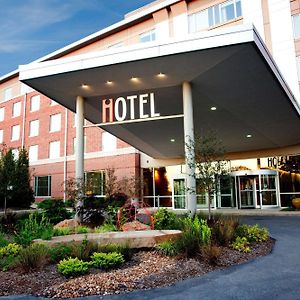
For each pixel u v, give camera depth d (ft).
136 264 22.34
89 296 16.87
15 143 126.11
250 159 83.46
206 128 62.75
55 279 19.26
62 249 22.98
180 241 24.48
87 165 98.63
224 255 24.18
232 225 30.99
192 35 32.99
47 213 43.21
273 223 46.68
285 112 53.11
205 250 22.79
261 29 77.51
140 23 95.81
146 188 91.61
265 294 16.70
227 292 17.10
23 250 22.57
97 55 36.50
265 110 52.19
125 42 98.07
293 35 74.18
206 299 16.16
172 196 86.79
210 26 83.30
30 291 17.74
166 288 17.92
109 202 40.57
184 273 20.33
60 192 105.40
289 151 77.92
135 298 16.43
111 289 17.70
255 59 34.60
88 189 42.63
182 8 87.15
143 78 40.04
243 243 26.89
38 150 116.47
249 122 59.11
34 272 20.58
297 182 74.49
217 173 37.47
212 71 37.76
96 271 20.72
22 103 127.75
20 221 37.81
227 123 60.13
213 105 50.14
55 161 109.19
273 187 78.13
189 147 38.50
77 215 40.14
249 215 61.11
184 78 40.11
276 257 24.64
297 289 17.34
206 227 27.25
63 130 109.70
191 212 37.42
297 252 26.37
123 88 43.37
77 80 40.45
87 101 48.75
